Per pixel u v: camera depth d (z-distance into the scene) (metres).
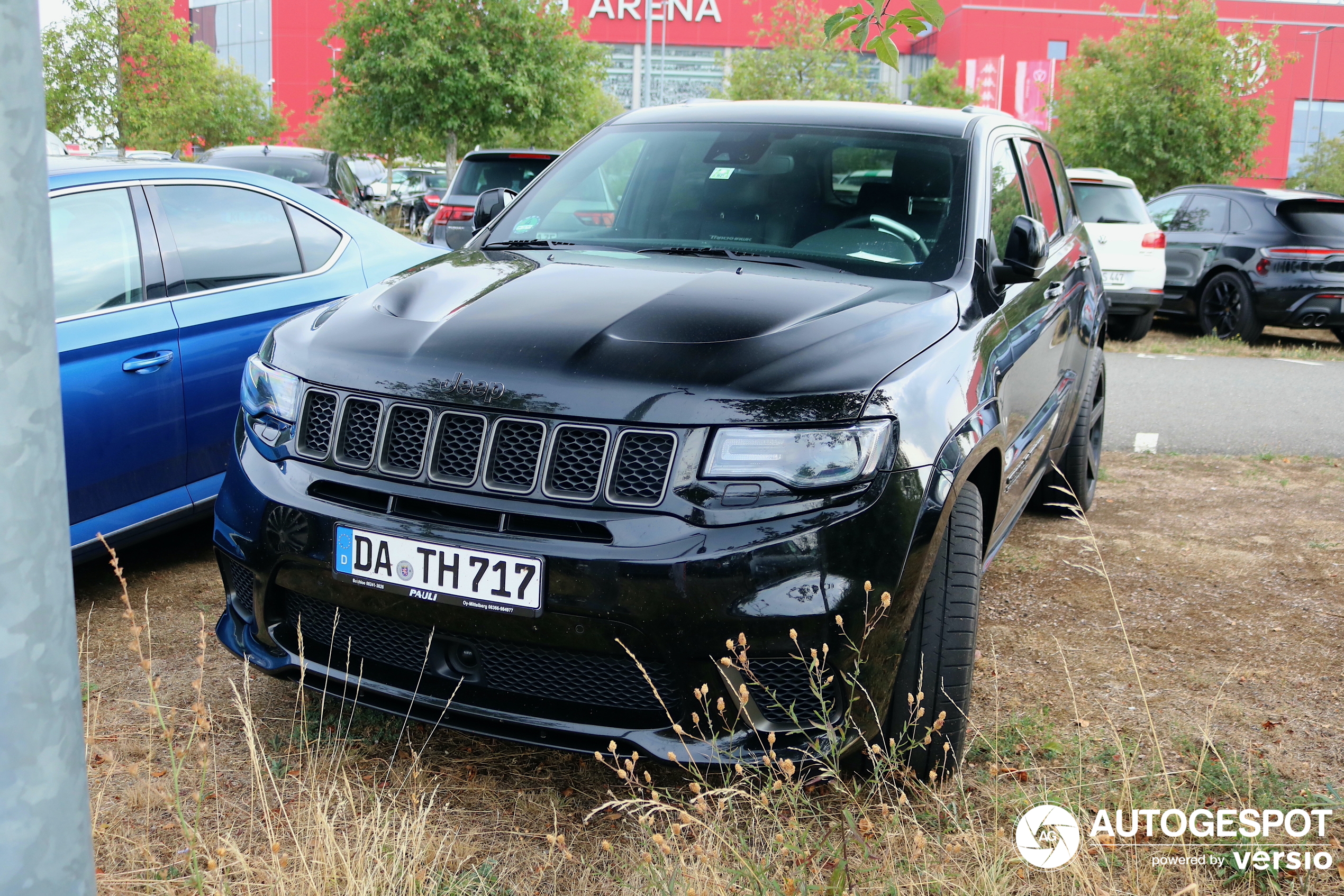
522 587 2.21
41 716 1.02
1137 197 11.69
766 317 2.51
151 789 2.50
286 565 2.48
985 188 3.39
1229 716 3.08
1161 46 21.41
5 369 0.97
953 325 2.76
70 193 3.57
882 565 2.22
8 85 0.95
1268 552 4.66
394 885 2.07
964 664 2.49
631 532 2.18
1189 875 2.24
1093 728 2.96
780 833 2.18
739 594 2.15
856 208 3.32
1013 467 3.37
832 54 33.31
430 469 2.32
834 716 2.28
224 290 3.96
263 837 2.34
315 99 22.72
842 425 2.22
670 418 2.20
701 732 2.23
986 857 2.22
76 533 3.46
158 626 3.48
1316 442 7.03
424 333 2.52
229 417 3.94
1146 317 11.77
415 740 2.80
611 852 2.09
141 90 21.67
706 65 79.12
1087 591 4.13
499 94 22.09
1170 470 6.21
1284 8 73.62
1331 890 2.26
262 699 2.99
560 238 3.46
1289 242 11.23
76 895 1.06
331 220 4.51
